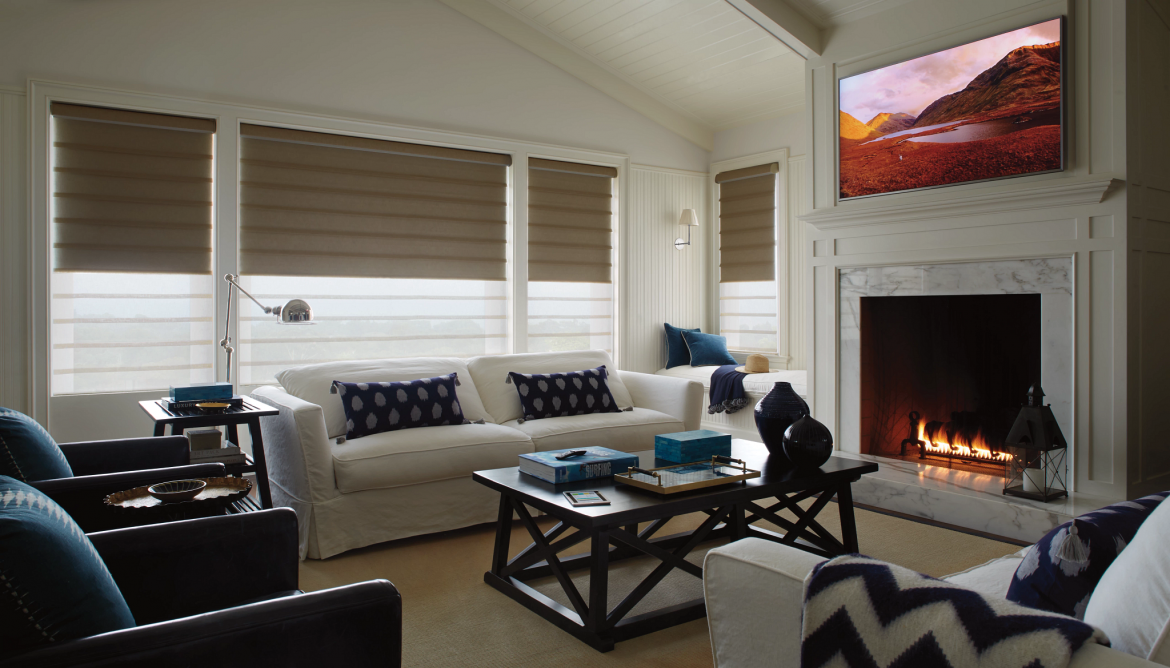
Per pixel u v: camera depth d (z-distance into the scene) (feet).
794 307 18.11
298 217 14.46
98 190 12.80
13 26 12.14
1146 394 10.48
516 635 7.41
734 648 4.42
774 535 9.43
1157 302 10.75
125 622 3.78
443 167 16.03
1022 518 10.21
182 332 13.64
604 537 7.16
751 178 19.04
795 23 13.28
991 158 11.35
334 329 15.03
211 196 13.73
